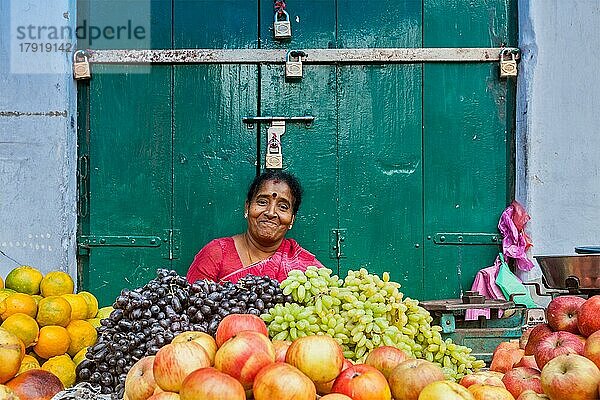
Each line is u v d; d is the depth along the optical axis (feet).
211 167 11.91
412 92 11.92
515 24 11.91
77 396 6.63
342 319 7.50
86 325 8.83
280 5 11.79
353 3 11.94
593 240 11.49
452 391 5.59
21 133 11.44
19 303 8.32
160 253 11.87
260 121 11.90
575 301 7.25
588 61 11.49
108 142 11.88
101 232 11.88
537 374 6.46
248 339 5.75
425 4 11.92
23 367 7.93
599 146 11.49
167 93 11.89
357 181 11.93
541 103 11.50
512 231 11.55
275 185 10.90
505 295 11.31
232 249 11.16
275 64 11.92
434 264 11.91
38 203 11.41
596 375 5.79
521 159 11.69
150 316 7.36
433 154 11.93
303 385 5.40
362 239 11.92
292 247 11.30
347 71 11.95
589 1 11.45
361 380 5.75
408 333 7.70
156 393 5.80
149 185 11.89
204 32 11.89
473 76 11.92
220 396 5.23
